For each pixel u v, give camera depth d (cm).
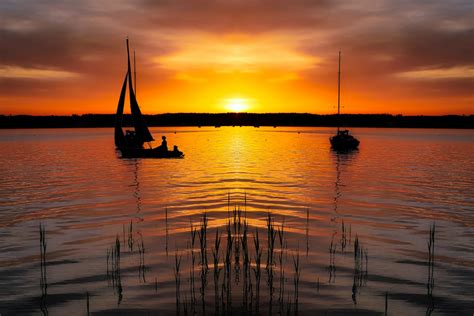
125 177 3142
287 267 1080
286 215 1767
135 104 5078
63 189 2541
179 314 802
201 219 1647
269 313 802
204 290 920
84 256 1182
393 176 3256
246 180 2973
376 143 9356
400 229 1530
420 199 2202
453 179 3072
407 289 941
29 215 1772
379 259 1159
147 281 978
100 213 1808
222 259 1138
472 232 1495
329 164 4300
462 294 916
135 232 1462
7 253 1219
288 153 5978
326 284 963
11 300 881
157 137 13125
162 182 2859
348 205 2014
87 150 6488
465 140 11162
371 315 810
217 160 4728
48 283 975
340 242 1333
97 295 902
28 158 4959
